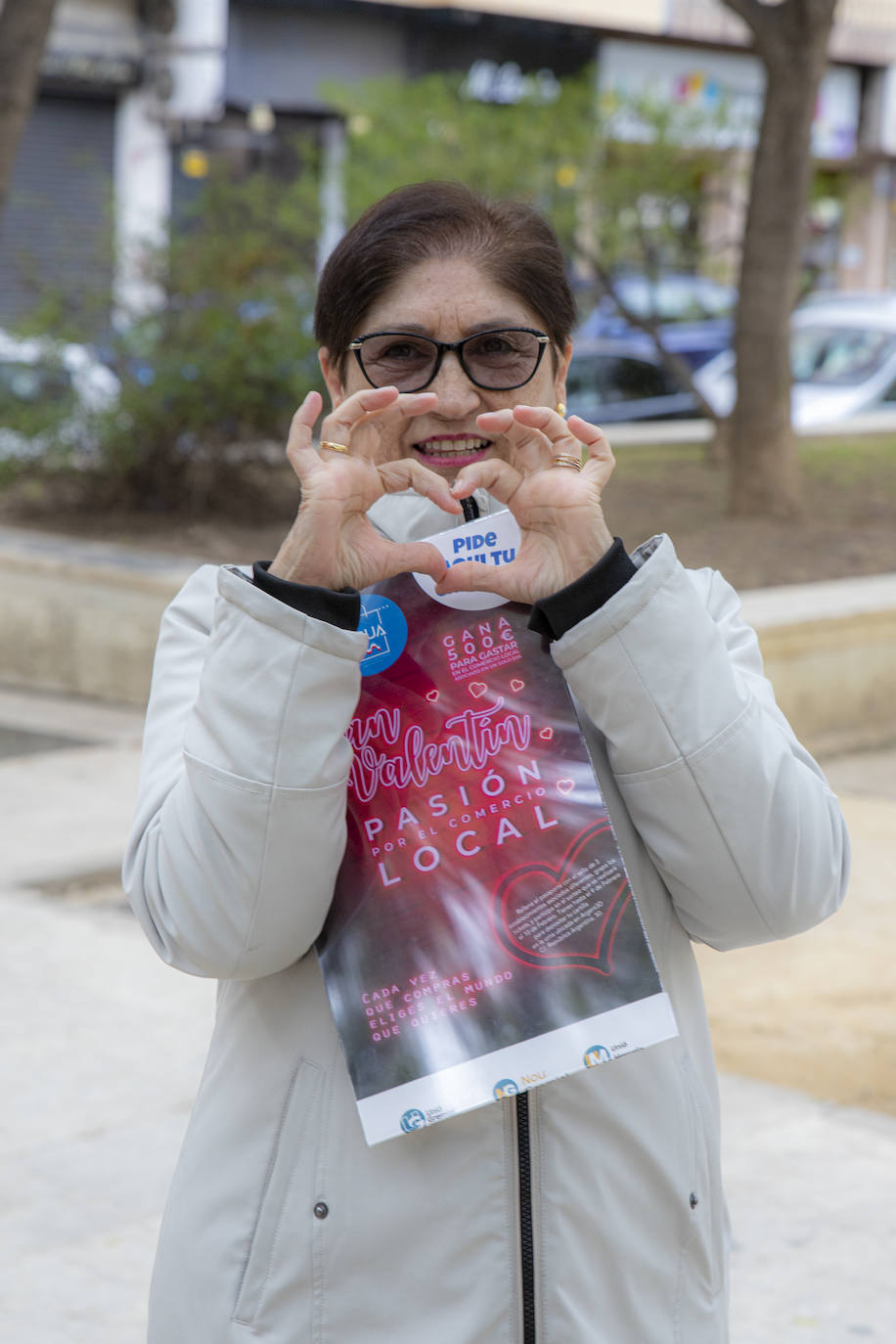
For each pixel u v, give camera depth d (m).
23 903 4.87
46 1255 2.93
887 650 7.08
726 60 22.95
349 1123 1.46
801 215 9.20
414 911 1.43
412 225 1.54
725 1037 4.05
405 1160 1.44
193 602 1.66
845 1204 3.11
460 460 1.57
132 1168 3.26
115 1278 2.86
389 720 1.47
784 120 8.95
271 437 9.18
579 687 1.43
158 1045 3.88
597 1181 1.45
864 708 7.05
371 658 1.49
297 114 20.33
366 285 1.55
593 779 1.44
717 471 11.29
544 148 11.48
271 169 20.05
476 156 11.35
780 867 1.46
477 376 1.55
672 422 13.85
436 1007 1.41
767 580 7.76
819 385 14.50
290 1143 1.47
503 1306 1.43
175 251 9.28
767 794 1.44
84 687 7.89
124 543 8.57
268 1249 1.47
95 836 5.59
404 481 1.46
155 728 1.58
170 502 9.37
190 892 1.42
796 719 6.78
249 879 1.39
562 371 1.65
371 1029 1.41
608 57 22.02
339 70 20.39
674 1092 1.51
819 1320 2.73
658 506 9.80
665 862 1.48
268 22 19.77
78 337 9.10
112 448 9.07
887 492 10.45
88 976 4.31
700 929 1.54
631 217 11.97
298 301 9.11
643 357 14.09
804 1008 4.25
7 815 5.84
